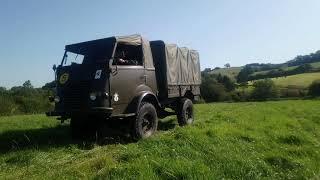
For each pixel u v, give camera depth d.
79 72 10.41
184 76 14.50
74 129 11.51
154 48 12.98
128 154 8.13
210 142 9.94
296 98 67.00
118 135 11.56
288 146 10.96
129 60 11.25
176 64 13.77
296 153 10.01
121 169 6.94
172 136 10.30
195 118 18.00
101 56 10.79
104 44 10.97
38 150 9.27
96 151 9.17
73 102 10.34
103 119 11.19
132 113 10.69
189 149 8.87
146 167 7.06
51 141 10.74
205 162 8.09
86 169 7.22
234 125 13.55
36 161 8.24
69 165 7.82
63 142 10.66
